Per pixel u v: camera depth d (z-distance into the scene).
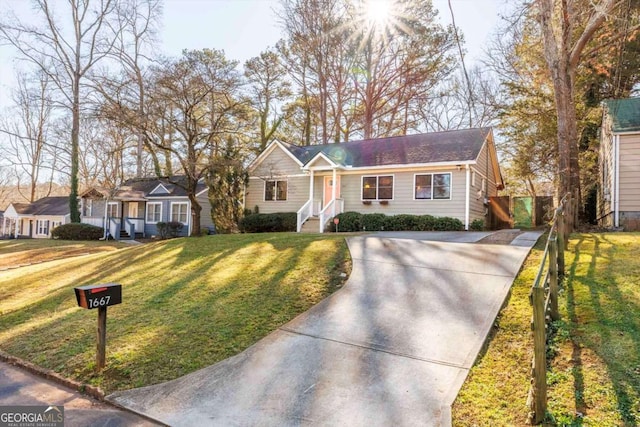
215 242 12.04
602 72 14.68
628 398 3.17
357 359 4.33
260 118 27.94
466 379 3.76
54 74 23.67
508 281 6.18
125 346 5.10
